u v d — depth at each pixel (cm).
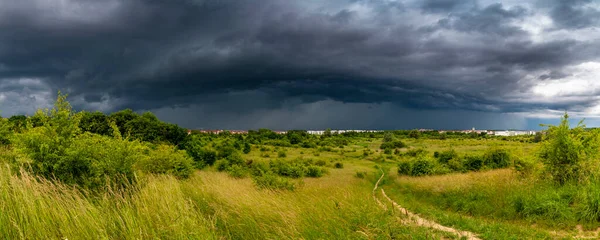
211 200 742
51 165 816
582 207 905
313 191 1066
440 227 882
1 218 454
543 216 967
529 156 1400
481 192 1428
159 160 1733
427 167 3669
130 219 523
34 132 861
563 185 1195
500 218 1092
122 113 4916
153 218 562
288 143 9906
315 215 736
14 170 747
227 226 637
